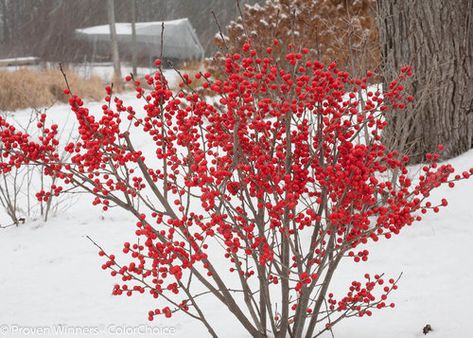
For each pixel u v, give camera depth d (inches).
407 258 157.4
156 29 1577.3
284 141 113.9
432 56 217.2
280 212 99.7
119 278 166.2
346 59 204.4
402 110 208.5
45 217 217.3
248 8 382.6
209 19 1914.4
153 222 207.6
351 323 127.9
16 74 644.7
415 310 128.9
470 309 125.0
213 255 177.8
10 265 178.1
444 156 223.1
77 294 156.9
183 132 102.7
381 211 100.2
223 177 101.1
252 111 104.4
